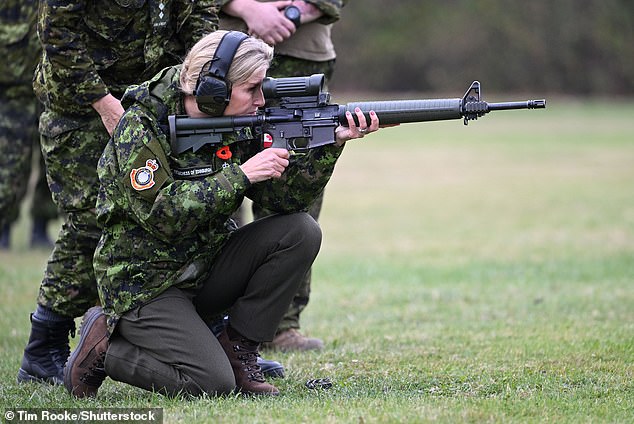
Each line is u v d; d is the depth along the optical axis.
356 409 10.82
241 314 12.03
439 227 34.50
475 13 118.50
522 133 77.62
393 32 120.75
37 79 12.91
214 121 11.30
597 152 63.12
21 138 17.94
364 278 24.19
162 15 12.65
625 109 103.12
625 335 15.98
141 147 11.09
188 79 11.18
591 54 118.81
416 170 54.47
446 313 19.17
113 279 11.44
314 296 21.58
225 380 11.45
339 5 15.39
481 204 40.66
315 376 13.31
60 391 12.56
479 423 10.32
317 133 11.52
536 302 20.12
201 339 11.45
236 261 11.94
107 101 12.44
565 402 11.33
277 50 15.30
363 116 11.46
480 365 13.72
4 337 16.72
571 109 102.94
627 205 39.50
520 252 28.23
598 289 21.61
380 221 36.31
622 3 119.81
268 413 10.70
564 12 118.06
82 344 11.88
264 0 15.57
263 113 11.51
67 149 12.83
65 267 13.16
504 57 118.12
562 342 15.41
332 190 46.31
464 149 66.06
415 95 118.44
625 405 11.30
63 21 12.15
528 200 41.72
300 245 11.83
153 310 11.44
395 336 16.61
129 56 12.80
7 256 26.00
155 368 11.43
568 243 29.86
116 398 12.02
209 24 13.20
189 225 11.02
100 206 11.35
